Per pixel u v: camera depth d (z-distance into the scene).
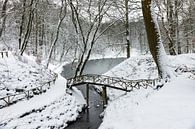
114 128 11.77
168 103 11.93
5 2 27.08
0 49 31.70
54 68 45.03
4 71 20.78
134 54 68.88
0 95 17.69
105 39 58.53
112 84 22.78
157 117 10.45
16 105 17.75
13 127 14.58
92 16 28.64
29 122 15.84
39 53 46.09
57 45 59.44
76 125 18.55
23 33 41.41
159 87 16.56
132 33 67.56
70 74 43.91
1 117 15.04
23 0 29.83
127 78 27.41
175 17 26.09
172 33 26.22
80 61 28.56
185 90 13.88
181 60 24.02
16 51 29.89
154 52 16.72
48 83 25.08
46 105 18.45
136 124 10.54
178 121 9.34
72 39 47.16
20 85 20.33
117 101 19.61
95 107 23.58
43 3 34.84
